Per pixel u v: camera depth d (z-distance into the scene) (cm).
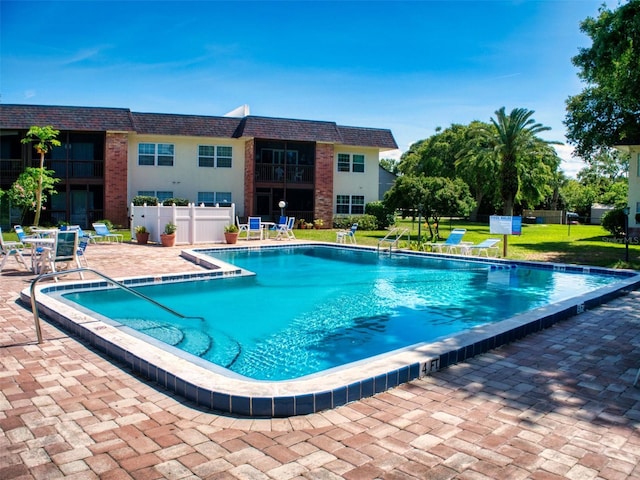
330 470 297
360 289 1098
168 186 2781
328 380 410
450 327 781
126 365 484
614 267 1374
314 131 2883
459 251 1766
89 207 2647
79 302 902
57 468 294
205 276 1142
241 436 341
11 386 426
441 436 343
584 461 311
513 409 391
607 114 2458
